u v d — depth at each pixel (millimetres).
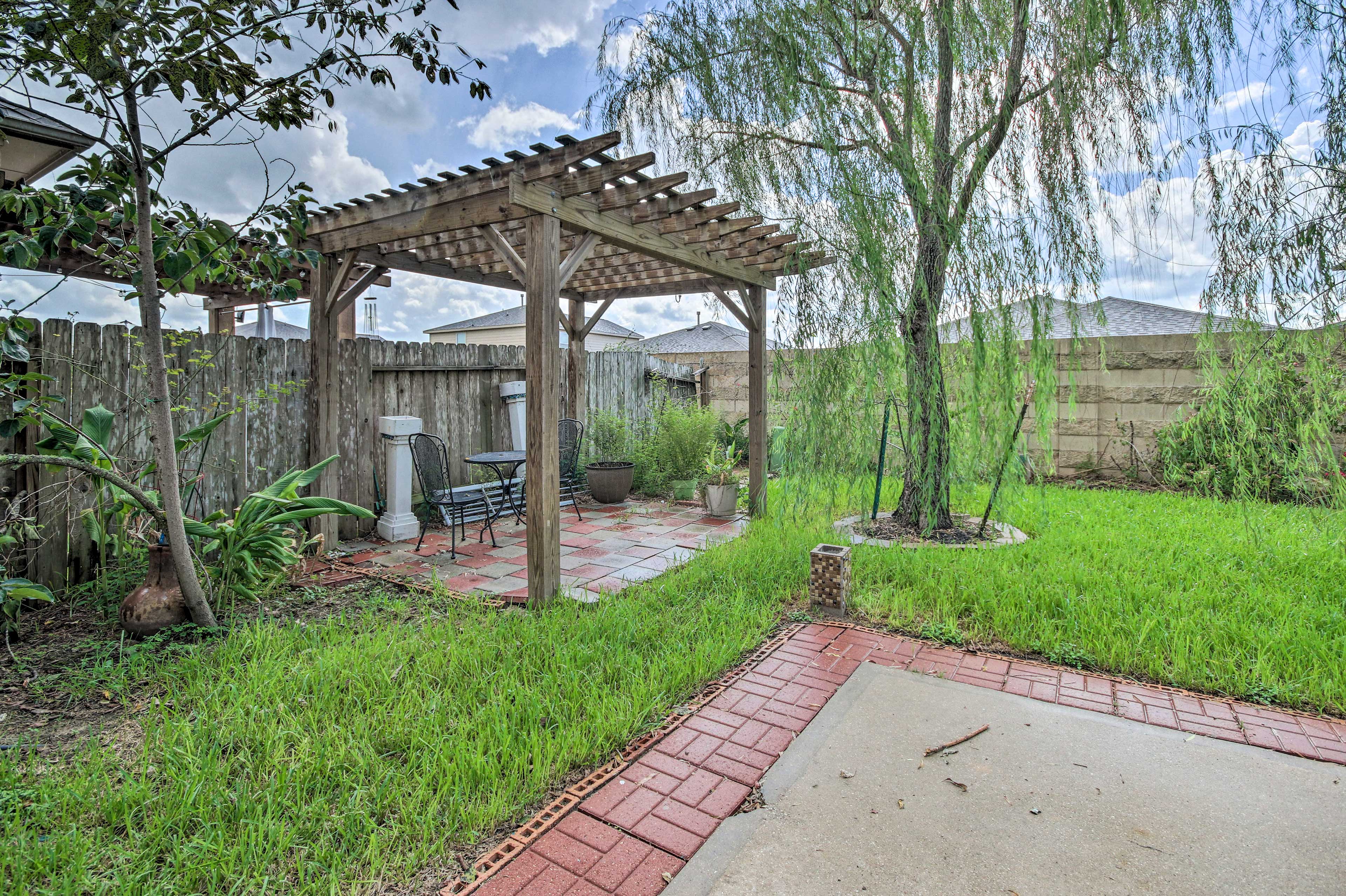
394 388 5902
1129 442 7852
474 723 2328
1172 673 2830
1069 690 2775
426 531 5836
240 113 3012
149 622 3164
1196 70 3641
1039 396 4938
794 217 4570
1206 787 2082
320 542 4703
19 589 2781
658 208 4141
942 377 4824
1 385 2941
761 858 1764
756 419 6070
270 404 4875
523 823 1902
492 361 6781
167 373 3482
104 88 2664
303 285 5352
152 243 3035
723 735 2412
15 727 2379
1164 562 4227
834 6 4809
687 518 6586
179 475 4195
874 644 3297
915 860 1757
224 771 1991
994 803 2010
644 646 3092
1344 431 4508
